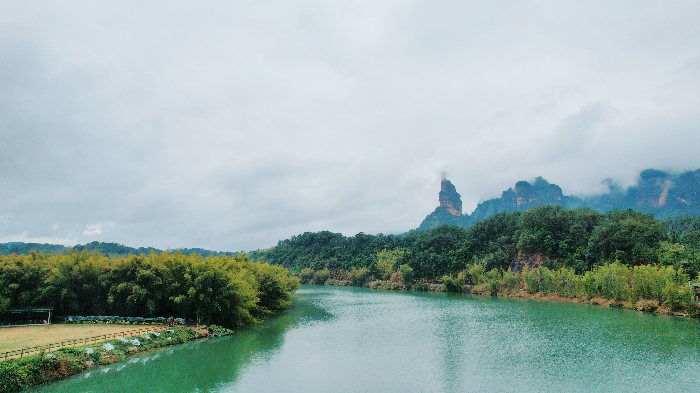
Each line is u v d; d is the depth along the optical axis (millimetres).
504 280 121188
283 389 32469
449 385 33344
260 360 41219
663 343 48125
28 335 44688
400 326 62844
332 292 141375
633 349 45188
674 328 57719
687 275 74250
